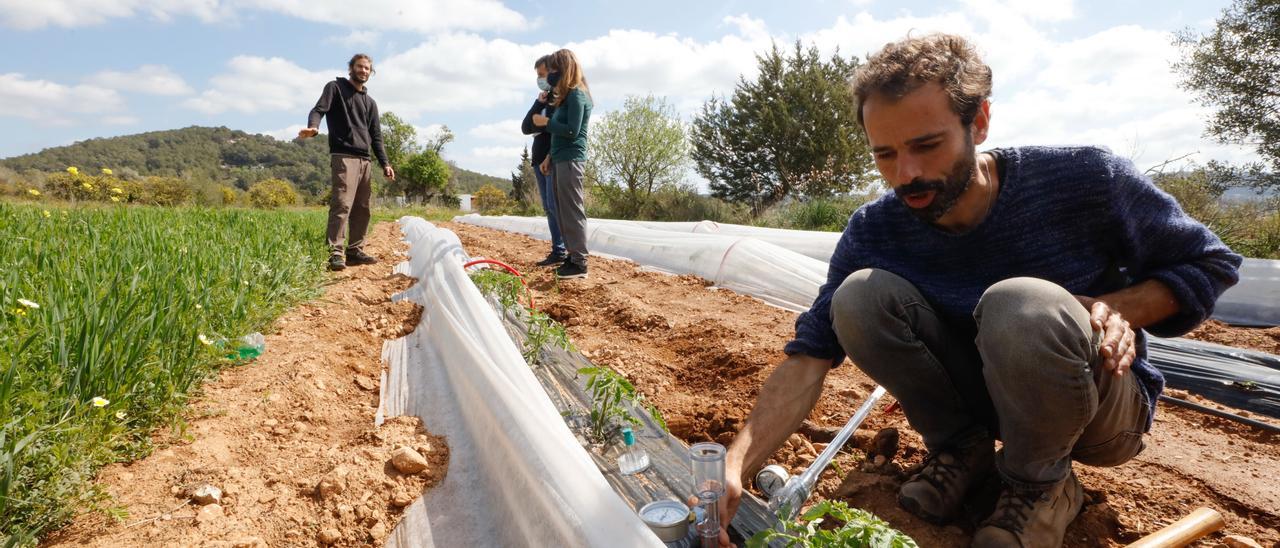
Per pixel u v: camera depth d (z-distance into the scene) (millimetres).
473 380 2609
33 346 2191
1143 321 1570
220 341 2840
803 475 1819
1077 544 1741
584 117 5535
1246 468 2162
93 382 2084
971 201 1629
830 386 2828
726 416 2561
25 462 1735
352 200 5891
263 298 3682
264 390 2695
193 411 2418
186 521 1790
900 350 1733
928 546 1729
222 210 10469
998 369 1465
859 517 1406
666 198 21203
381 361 3438
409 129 52406
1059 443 1522
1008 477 1636
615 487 2023
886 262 1889
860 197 14133
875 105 1430
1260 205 8117
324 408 2682
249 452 2252
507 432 2053
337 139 5766
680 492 1972
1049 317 1392
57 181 13344
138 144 192625
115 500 1846
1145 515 1864
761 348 3369
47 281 2910
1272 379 3037
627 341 3852
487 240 10445
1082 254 1662
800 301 4875
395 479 2131
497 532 1908
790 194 17141
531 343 3303
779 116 22625
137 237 4270
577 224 5695
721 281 5566
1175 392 2979
